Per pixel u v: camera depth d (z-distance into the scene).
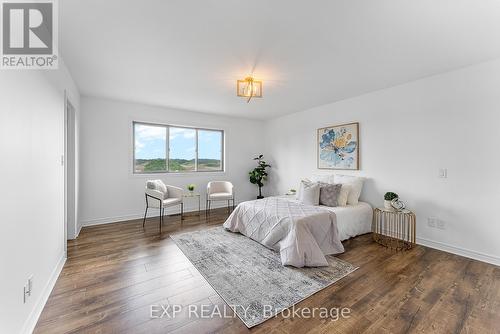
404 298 1.82
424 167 2.99
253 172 5.57
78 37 2.02
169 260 2.50
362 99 3.73
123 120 4.14
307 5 1.61
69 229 3.14
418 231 3.05
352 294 1.88
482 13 1.68
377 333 1.45
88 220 3.82
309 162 4.71
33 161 1.60
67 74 2.67
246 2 1.58
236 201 5.63
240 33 1.98
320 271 2.27
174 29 1.91
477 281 2.07
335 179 3.89
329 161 4.25
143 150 4.49
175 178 4.77
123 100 4.06
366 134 3.67
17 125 1.36
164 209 4.56
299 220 2.56
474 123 2.57
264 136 6.01
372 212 3.54
